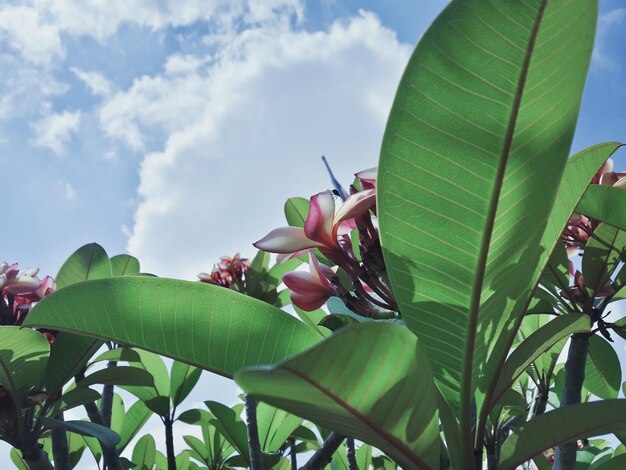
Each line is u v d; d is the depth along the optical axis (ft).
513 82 3.90
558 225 5.70
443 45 3.91
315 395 3.72
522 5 3.65
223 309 5.38
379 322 3.44
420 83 4.04
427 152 4.24
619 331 8.91
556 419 5.12
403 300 4.85
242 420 11.64
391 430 4.26
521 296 5.02
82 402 9.88
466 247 4.53
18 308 10.14
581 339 7.86
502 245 4.53
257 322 5.36
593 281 8.85
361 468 13.23
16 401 9.05
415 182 4.36
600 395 10.91
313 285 6.91
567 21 3.68
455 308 4.78
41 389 9.46
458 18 3.82
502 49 3.82
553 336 5.78
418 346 3.72
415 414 4.22
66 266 11.78
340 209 6.13
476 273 4.60
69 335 9.48
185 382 11.92
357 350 3.52
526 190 4.31
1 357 8.67
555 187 4.33
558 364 12.30
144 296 5.39
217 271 12.12
